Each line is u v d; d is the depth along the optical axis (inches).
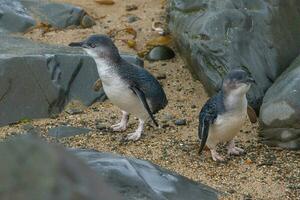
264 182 304.5
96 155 259.3
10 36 455.5
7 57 386.3
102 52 333.4
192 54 405.7
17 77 384.5
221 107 308.3
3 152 54.2
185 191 265.7
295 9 397.1
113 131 365.7
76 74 404.2
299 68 351.3
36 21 477.4
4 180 52.9
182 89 414.0
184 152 338.0
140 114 350.0
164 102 362.9
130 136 353.7
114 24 491.8
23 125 374.0
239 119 311.3
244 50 383.9
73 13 487.2
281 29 390.6
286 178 308.0
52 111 390.0
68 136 358.6
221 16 395.5
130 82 338.0
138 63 418.0
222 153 338.6
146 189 238.1
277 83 358.0
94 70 408.5
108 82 340.2
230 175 312.7
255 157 331.3
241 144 347.3
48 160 54.1
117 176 239.1
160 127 368.8
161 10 513.3
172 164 324.8
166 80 425.1
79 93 402.6
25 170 53.4
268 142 344.5
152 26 487.5
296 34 391.9
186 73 432.1
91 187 54.5
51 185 52.9
